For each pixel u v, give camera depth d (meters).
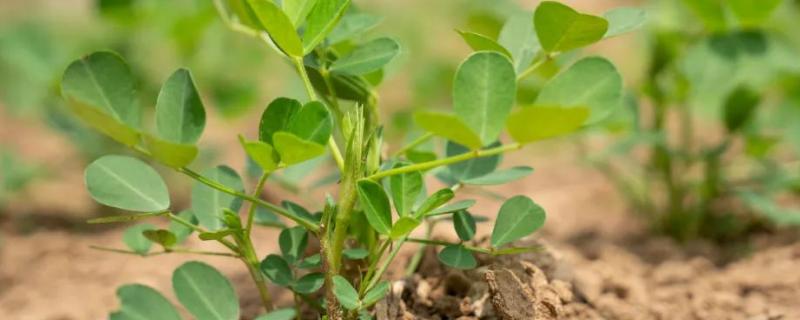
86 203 1.30
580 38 0.77
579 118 0.69
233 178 0.80
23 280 1.04
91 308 0.97
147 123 1.31
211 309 0.77
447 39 1.82
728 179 1.13
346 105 0.98
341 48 0.85
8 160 1.29
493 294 0.79
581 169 1.45
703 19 1.01
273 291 0.95
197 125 0.74
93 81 0.73
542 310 0.81
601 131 1.07
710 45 1.02
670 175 1.09
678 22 1.09
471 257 0.77
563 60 0.93
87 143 1.20
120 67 0.73
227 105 1.35
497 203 1.27
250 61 1.44
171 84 0.74
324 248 0.76
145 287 0.77
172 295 0.98
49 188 1.35
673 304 0.90
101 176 0.75
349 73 0.78
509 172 0.80
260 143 0.71
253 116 1.70
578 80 0.74
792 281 0.92
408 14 1.79
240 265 1.04
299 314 0.82
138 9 1.24
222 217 0.79
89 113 0.69
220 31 1.40
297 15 0.76
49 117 1.19
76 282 1.03
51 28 1.66
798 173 1.09
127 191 0.75
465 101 0.73
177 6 1.26
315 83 0.82
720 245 1.08
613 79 0.74
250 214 0.77
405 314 0.82
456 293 0.84
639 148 1.44
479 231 0.92
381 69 0.83
